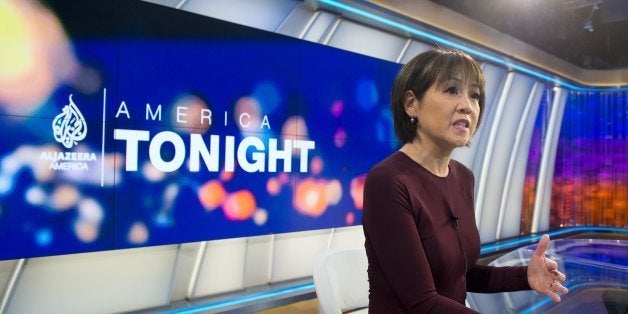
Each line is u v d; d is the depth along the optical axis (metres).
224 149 3.27
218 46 3.21
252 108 3.40
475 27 4.83
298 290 3.69
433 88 0.85
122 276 2.99
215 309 3.22
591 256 2.01
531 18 5.88
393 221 0.79
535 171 6.64
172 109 3.02
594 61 7.20
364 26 4.16
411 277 0.77
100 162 2.75
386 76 4.31
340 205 4.00
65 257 2.78
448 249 0.86
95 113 2.72
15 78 2.46
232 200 3.32
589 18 6.18
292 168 3.66
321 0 3.65
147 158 2.93
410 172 0.86
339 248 1.39
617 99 7.04
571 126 7.21
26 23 2.48
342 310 1.33
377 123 4.25
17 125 2.47
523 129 6.25
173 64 3.01
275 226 3.57
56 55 2.57
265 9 3.55
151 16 2.91
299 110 3.69
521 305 1.34
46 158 2.56
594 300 1.42
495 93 5.62
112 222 2.80
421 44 4.67
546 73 6.15
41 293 2.70
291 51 3.62
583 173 7.26
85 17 2.66
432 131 0.86
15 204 2.48
